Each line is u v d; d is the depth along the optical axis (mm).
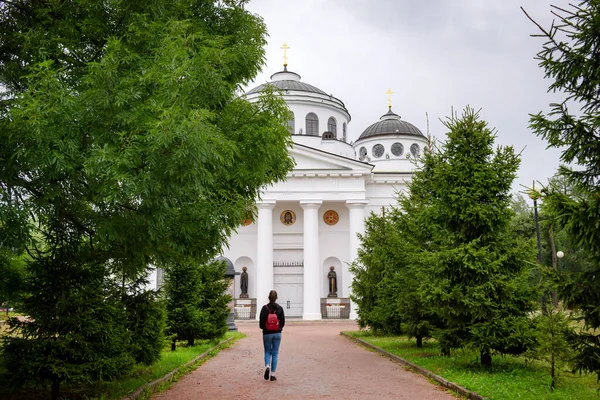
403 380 11773
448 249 13141
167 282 18828
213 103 8969
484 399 8984
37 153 7090
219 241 10258
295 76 56406
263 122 11414
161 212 7793
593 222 7109
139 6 8969
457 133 13672
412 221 17938
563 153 7789
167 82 7566
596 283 7512
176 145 7309
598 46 7434
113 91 7516
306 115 52250
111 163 6984
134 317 11828
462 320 12664
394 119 59469
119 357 9617
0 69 8773
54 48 8469
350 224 44594
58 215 9133
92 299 9305
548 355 11195
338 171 44656
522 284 12406
